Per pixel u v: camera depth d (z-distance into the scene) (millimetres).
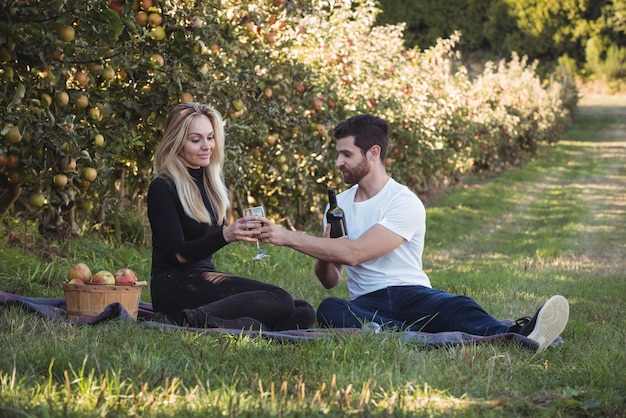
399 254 5004
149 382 3463
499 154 22297
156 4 6355
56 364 3588
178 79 6480
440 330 4840
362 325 4566
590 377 3928
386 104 12297
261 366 3814
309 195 11062
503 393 3648
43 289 6332
